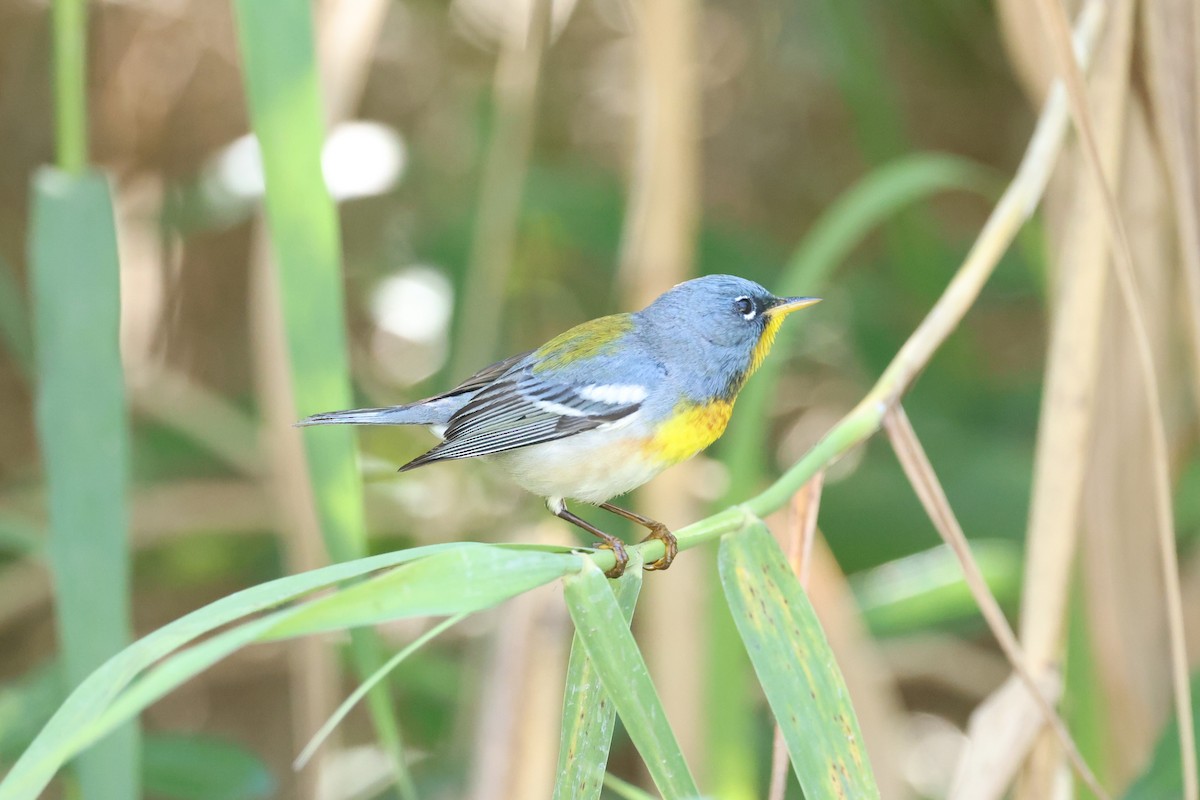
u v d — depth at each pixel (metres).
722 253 13.78
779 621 5.29
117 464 6.30
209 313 14.50
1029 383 13.50
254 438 12.55
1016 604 11.39
